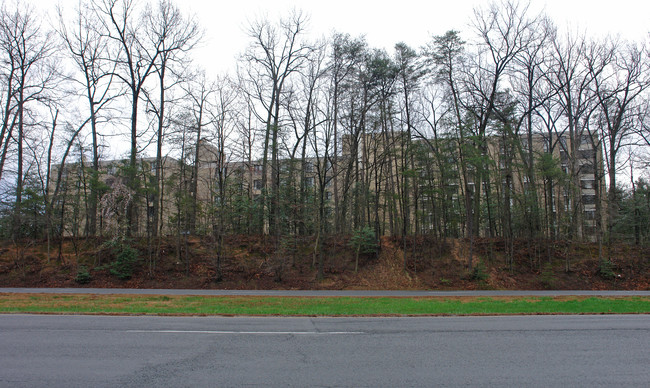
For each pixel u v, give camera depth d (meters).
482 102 27.64
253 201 29.19
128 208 24.17
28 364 6.16
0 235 25.27
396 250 27.17
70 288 19.94
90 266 23.11
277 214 25.25
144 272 22.80
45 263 23.27
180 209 25.11
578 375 5.75
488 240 28.34
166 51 27.97
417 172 25.12
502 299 16.45
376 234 26.91
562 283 23.20
